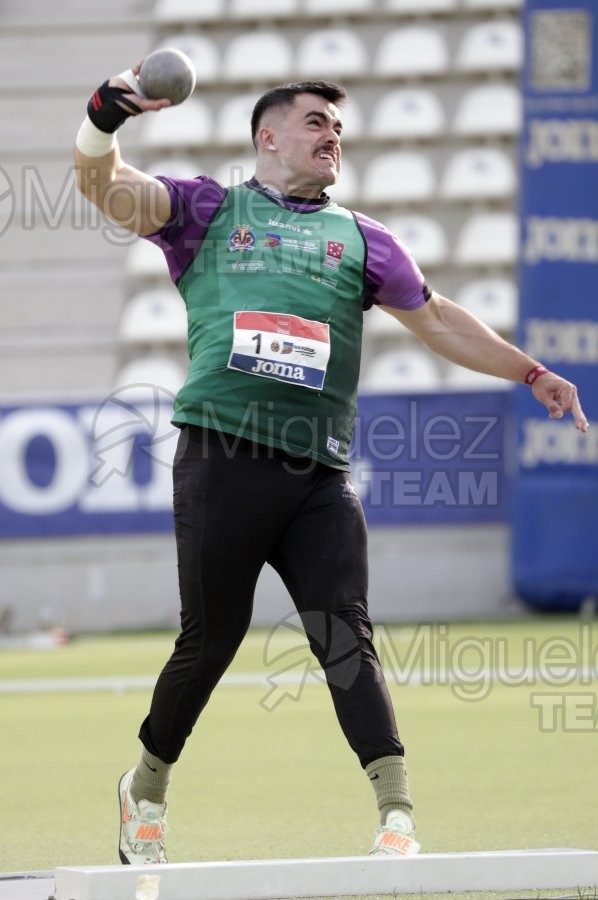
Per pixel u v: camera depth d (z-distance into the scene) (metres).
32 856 14.06
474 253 73.56
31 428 60.25
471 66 79.25
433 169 77.62
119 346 72.19
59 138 77.50
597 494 58.84
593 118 59.16
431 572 60.62
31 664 43.69
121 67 80.31
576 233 59.28
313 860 10.55
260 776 20.44
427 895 10.67
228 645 11.74
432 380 69.56
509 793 18.14
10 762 22.34
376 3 81.88
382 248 12.19
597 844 14.05
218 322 11.61
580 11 59.12
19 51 80.56
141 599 60.72
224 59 80.62
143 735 12.18
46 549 60.75
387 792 11.42
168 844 14.70
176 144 77.25
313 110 11.98
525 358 12.84
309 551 11.64
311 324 11.66
